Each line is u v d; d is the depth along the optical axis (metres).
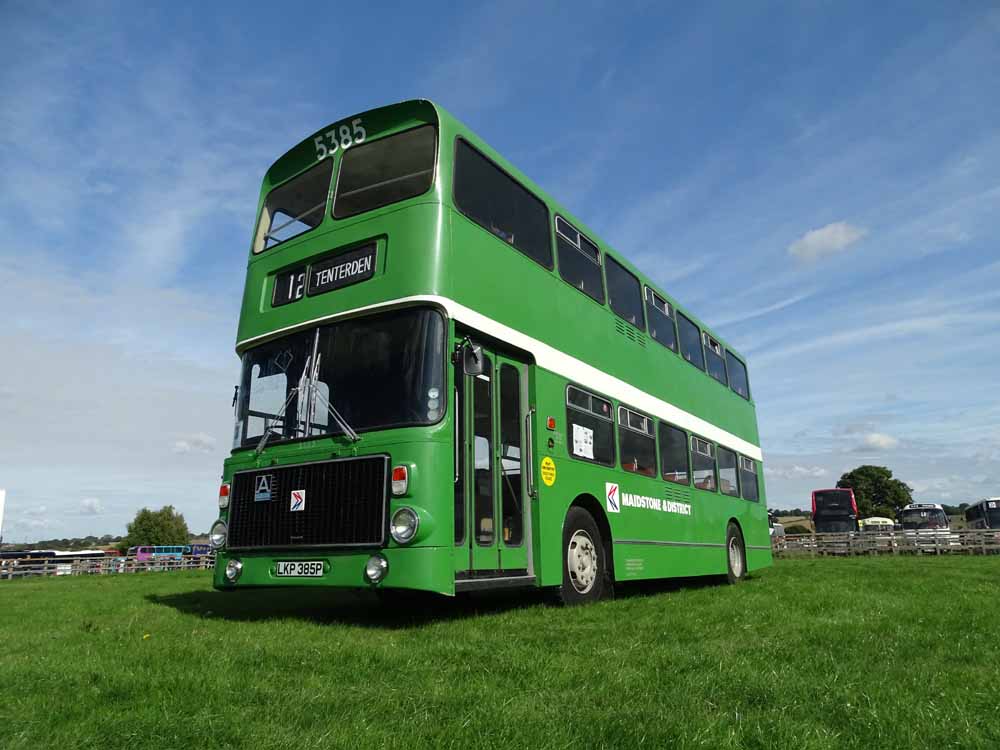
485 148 8.94
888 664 5.22
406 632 6.80
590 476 10.07
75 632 6.98
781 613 7.91
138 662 5.14
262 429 8.31
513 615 8.05
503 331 8.50
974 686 4.61
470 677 4.80
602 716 3.83
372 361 7.67
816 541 34.00
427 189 7.89
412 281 7.59
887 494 85.38
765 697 4.30
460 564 7.39
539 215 9.95
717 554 14.52
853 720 3.84
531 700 4.18
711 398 15.73
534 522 8.70
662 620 7.52
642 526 11.47
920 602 9.09
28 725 3.67
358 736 3.50
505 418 8.55
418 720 3.80
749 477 17.59
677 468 13.28
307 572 7.42
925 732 3.68
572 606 8.98
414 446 7.10
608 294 11.68
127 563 44.50
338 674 4.88
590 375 10.54
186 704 4.06
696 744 3.42
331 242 8.34
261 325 8.70
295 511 7.62
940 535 32.16
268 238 9.16
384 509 7.05
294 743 3.42
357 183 8.45
